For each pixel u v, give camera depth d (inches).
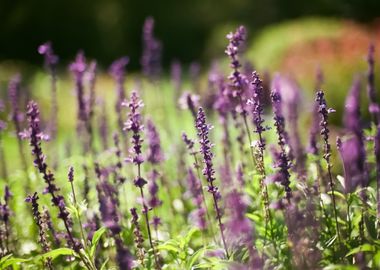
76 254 216.8
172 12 1852.9
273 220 237.9
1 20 1857.8
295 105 322.7
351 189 244.2
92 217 259.3
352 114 219.6
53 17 1865.2
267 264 207.9
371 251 206.1
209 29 1807.3
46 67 366.9
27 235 290.7
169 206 322.7
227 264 199.3
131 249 260.2
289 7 1600.6
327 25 1139.9
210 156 213.9
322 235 221.1
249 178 285.7
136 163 211.3
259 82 219.5
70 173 222.2
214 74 389.7
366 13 1382.9
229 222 192.1
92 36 1882.4
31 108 203.5
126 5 1867.6
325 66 745.0
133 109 211.0
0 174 418.3
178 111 501.0
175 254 226.2
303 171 254.1
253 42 1302.9
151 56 496.7
